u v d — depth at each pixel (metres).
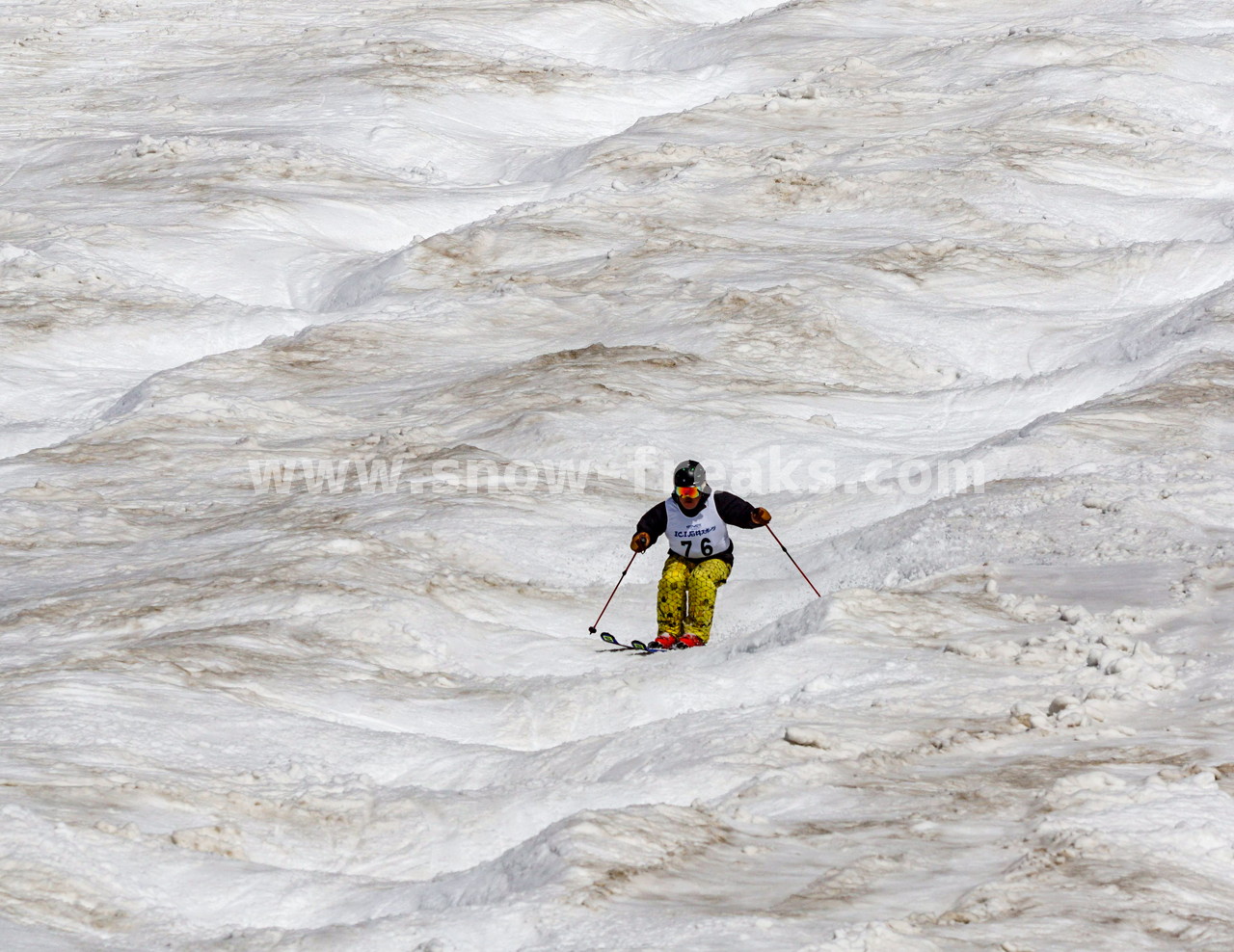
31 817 21.14
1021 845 19.31
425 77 148.75
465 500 50.44
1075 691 27.45
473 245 97.38
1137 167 108.81
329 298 95.56
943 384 72.00
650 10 193.75
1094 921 16.50
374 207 111.88
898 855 19.20
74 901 19.14
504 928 17.17
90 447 62.44
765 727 25.64
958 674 28.73
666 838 19.69
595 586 43.16
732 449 57.75
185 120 138.25
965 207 99.56
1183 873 18.11
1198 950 15.67
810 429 60.75
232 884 20.47
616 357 71.75
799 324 77.56
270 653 33.59
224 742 27.30
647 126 129.12
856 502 48.88
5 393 75.44
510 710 30.47
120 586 41.34
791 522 48.53
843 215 102.19
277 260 100.25
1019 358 74.62
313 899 20.34
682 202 105.44
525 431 59.88
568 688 31.03
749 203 105.75
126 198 111.88
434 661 35.03
